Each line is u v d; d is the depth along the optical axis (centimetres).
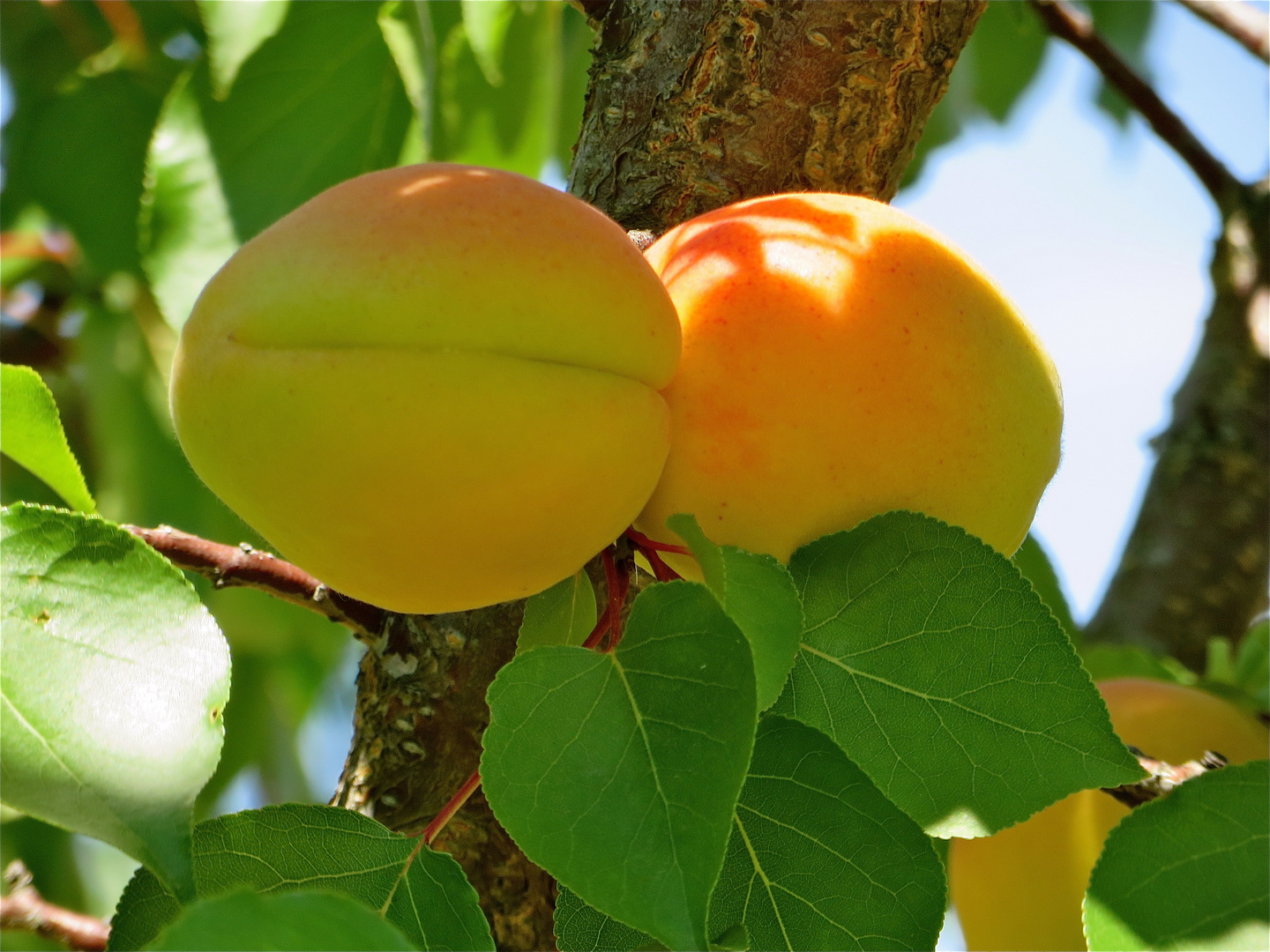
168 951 30
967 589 34
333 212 33
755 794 35
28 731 32
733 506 34
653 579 38
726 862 35
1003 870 42
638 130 39
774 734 35
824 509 34
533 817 33
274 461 33
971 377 34
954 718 35
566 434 33
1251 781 35
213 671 33
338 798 39
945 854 43
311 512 33
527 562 34
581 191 39
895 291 34
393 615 38
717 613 33
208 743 32
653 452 34
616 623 35
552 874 32
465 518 33
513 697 33
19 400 36
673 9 39
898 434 34
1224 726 42
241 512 34
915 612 35
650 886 32
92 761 32
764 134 39
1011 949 42
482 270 33
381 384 32
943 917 34
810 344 34
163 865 32
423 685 38
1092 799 42
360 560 33
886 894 34
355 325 33
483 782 33
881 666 35
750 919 35
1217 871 35
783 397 34
